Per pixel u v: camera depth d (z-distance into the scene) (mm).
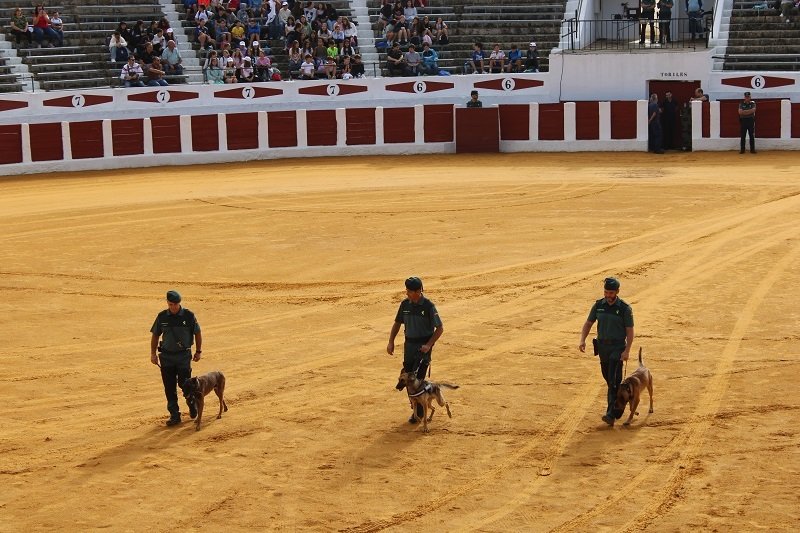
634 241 23594
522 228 25266
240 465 12523
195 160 37281
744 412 13672
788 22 39875
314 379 15656
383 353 16812
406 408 14359
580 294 19719
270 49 41438
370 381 15523
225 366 16359
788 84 36688
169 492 11797
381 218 26859
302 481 12000
